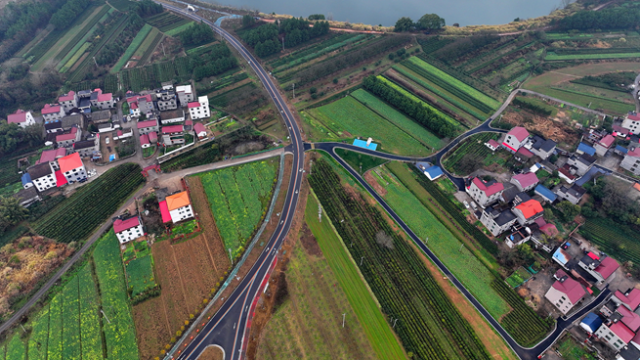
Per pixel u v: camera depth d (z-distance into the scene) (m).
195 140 183.12
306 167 171.88
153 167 168.88
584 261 126.06
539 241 135.25
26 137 177.62
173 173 167.38
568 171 161.50
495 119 197.12
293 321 117.75
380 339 113.88
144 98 196.50
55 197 153.75
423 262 134.00
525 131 171.12
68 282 127.31
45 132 187.50
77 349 111.12
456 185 162.25
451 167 170.62
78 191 157.12
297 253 137.12
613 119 187.75
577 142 178.75
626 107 199.00
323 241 141.25
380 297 123.25
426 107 198.12
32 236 140.12
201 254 135.62
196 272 130.25
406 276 129.25
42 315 118.81
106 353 110.12
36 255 133.88
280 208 153.12
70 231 142.12
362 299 123.75
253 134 189.00
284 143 184.38
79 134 181.50
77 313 119.25
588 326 112.19
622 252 134.75
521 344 112.12
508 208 146.38
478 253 136.62
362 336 114.50
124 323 116.62
